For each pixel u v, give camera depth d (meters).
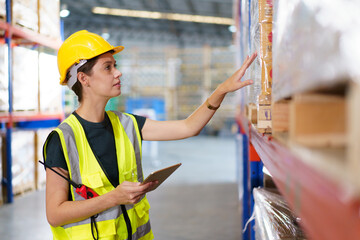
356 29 0.37
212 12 23.36
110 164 1.65
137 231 1.70
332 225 0.41
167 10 23.27
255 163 2.17
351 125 0.38
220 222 4.82
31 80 6.48
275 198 1.72
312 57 0.52
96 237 1.51
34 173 6.53
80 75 1.62
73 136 1.56
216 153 12.70
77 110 1.69
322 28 0.48
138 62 19.17
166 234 4.39
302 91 0.59
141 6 22.59
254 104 1.74
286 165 0.70
